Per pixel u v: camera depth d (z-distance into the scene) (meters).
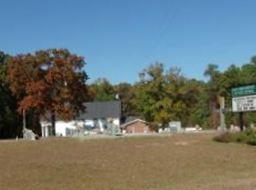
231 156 31.53
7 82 88.75
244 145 38.00
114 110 126.50
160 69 98.38
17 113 90.06
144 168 27.12
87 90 87.31
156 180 23.33
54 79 84.19
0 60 92.75
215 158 30.64
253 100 44.50
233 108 46.97
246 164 28.48
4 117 88.25
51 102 84.62
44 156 31.97
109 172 25.84
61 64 84.56
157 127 98.38
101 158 30.75
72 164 28.16
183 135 54.41
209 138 45.38
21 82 85.19
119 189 21.03
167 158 30.73
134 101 107.44
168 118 97.44
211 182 21.69
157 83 97.69
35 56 85.06
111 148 36.72
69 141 44.72
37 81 84.69
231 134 42.00
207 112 116.38
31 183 22.69
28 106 83.81
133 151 34.47
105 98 148.62
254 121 85.12
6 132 89.88
